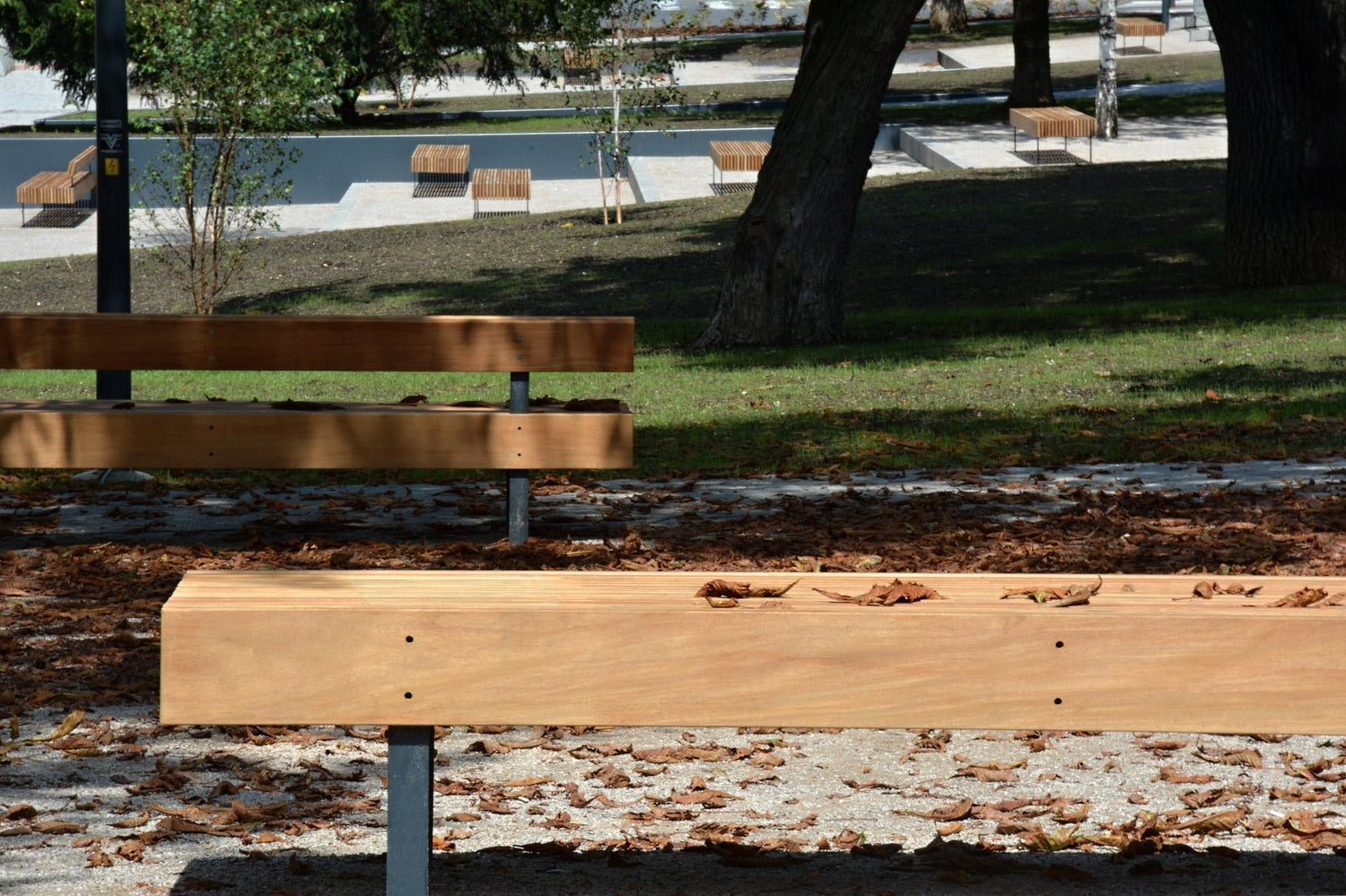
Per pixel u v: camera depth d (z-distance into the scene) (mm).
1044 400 14188
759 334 19656
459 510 9727
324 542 8680
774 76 54031
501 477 11047
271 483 10633
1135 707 3730
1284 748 5547
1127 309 20297
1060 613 3719
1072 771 5297
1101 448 11789
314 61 22766
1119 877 4328
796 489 10430
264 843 4574
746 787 5141
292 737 5594
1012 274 24625
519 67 53781
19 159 40406
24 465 8281
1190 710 3725
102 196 10781
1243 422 12477
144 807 4852
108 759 5316
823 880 4309
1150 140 38719
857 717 3725
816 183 19406
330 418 8359
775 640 3707
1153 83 48250
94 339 8742
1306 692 3711
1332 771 5262
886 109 46562
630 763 5391
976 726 3738
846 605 3814
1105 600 3922
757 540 8664
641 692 3719
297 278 28297
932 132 41438
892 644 3711
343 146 40156
